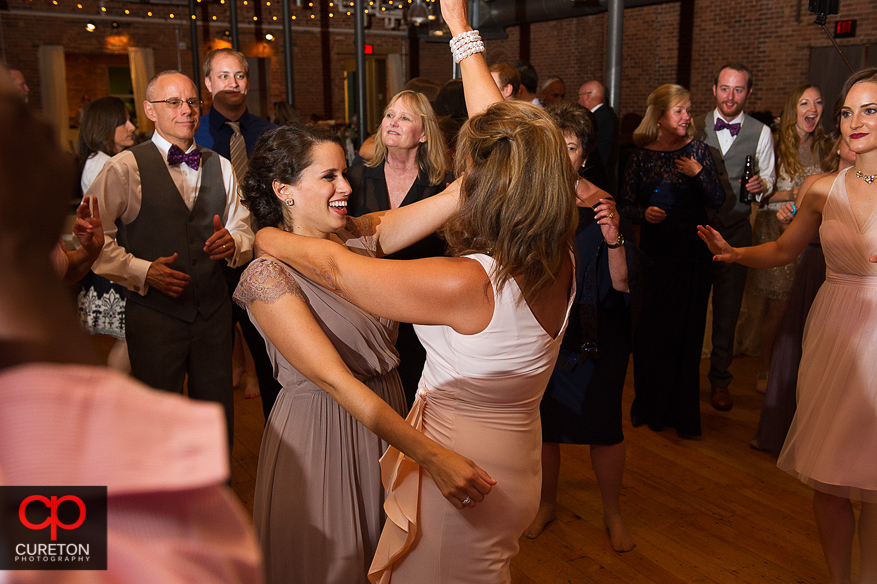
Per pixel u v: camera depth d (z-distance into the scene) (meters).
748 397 3.99
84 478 0.38
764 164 3.82
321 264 1.32
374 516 1.56
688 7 10.13
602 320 2.36
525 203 1.17
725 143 3.78
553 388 2.43
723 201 3.30
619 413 2.45
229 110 3.34
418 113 2.55
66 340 0.39
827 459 2.02
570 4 6.41
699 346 3.37
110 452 0.39
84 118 3.99
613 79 4.02
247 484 2.93
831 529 2.14
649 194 3.39
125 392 0.40
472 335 1.23
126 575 0.39
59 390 0.38
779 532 2.61
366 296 1.25
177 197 2.44
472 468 1.25
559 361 2.38
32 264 0.38
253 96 13.91
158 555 0.39
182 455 0.41
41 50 12.62
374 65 14.66
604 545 2.53
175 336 2.43
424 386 1.39
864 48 8.13
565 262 1.33
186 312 2.44
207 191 2.51
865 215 2.01
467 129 1.28
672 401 3.47
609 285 2.31
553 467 2.58
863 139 2.00
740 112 3.77
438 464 1.25
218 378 2.54
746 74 3.70
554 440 2.46
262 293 1.38
